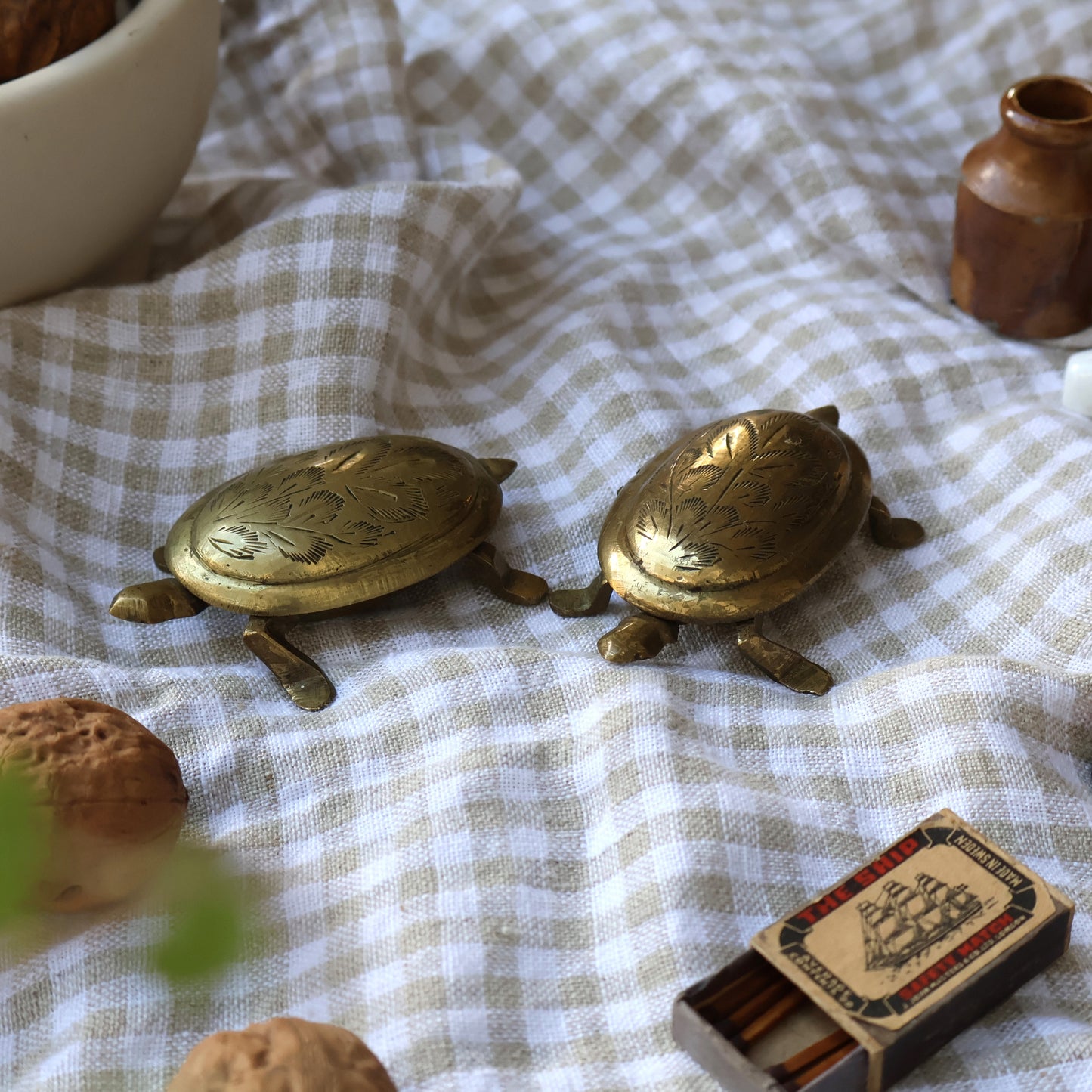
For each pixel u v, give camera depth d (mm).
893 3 1191
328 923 850
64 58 934
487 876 851
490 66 1164
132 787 830
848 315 1021
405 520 901
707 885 842
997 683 880
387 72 1073
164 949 475
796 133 1069
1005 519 949
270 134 1099
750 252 1083
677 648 921
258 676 911
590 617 930
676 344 1045
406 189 1012
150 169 978
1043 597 920
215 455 983
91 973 833
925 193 1082
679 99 1097
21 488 954
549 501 976
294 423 983
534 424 1003
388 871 854
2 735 829
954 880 818
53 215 954
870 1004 795
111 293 990
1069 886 850
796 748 881
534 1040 825
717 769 867
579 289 1056
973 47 1168
